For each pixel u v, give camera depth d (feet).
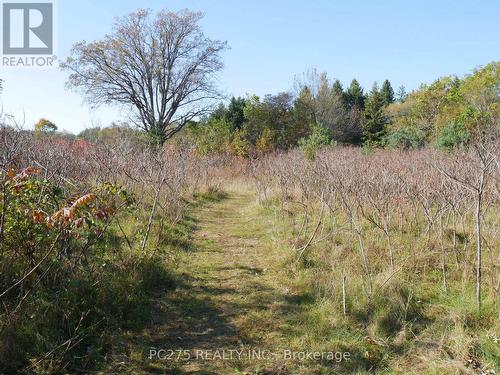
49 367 10.68
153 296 15.83
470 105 84.02
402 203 22.70
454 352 12.01
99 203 15.49
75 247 15.52
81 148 36.24
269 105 117.08
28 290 12.32
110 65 95.66
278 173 37.60
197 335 13.43
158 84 98.58
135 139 46.19
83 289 13.50
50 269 13.42
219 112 129.29
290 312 14.84
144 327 13.61
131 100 98.99
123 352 12.09
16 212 12.42
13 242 12.89
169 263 18.97
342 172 26.17
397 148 56.29
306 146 51.37
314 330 13.55
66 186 20.16
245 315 14.65
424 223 22.99
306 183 31.63
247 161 62.08
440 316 13.93
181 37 96.12
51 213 13.74
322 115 120.78
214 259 20.88
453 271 17.07
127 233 21.30
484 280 16.16
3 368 10.38
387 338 12.98
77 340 11.82
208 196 41.55
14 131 22.33
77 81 95.20
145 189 29.45
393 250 19.20
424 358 11.80
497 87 91.04
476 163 21.61
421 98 102.63
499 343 12.05
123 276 15.71
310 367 11.73
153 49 96.32
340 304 14.67
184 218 29.43
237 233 26.61
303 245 21.07
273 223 27.02
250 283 17.53
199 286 17.19
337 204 26.25
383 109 136.56
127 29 94.07
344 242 20.54
